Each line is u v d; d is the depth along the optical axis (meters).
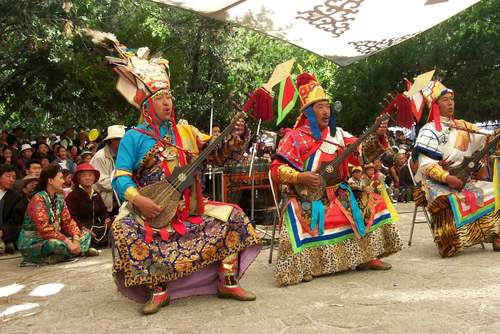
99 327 3.13
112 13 11.66
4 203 6.31
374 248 4.33
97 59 12.11
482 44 15.78
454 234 4.74
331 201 4.23
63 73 14.32
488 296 3.38
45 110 18.39
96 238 6.23
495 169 4.91
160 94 3.54
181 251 3.41
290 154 4.11
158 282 3.34
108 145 6.81
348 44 4.77
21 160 9.25
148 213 3.33
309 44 4.70
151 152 3.50
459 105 16.72
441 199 4.76
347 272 4.34
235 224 3.60
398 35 4.77
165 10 13.66
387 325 2.90
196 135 3.78
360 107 18.12
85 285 4.29
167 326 3.09
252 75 17.27
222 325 3.04
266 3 3.90
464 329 2.78
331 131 4.26
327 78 19.97
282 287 3.92
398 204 10.43
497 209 4.87
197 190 3.62
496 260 4.54
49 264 5.46
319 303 3.41
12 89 16.17
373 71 17.02
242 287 3.96
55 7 9.48
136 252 3.29
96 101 14.83
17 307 3.68
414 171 5.17
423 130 5.05
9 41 10.61
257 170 6.23
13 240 6.27
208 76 16.30
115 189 3.45
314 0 3.89
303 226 4.05
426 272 4.18
